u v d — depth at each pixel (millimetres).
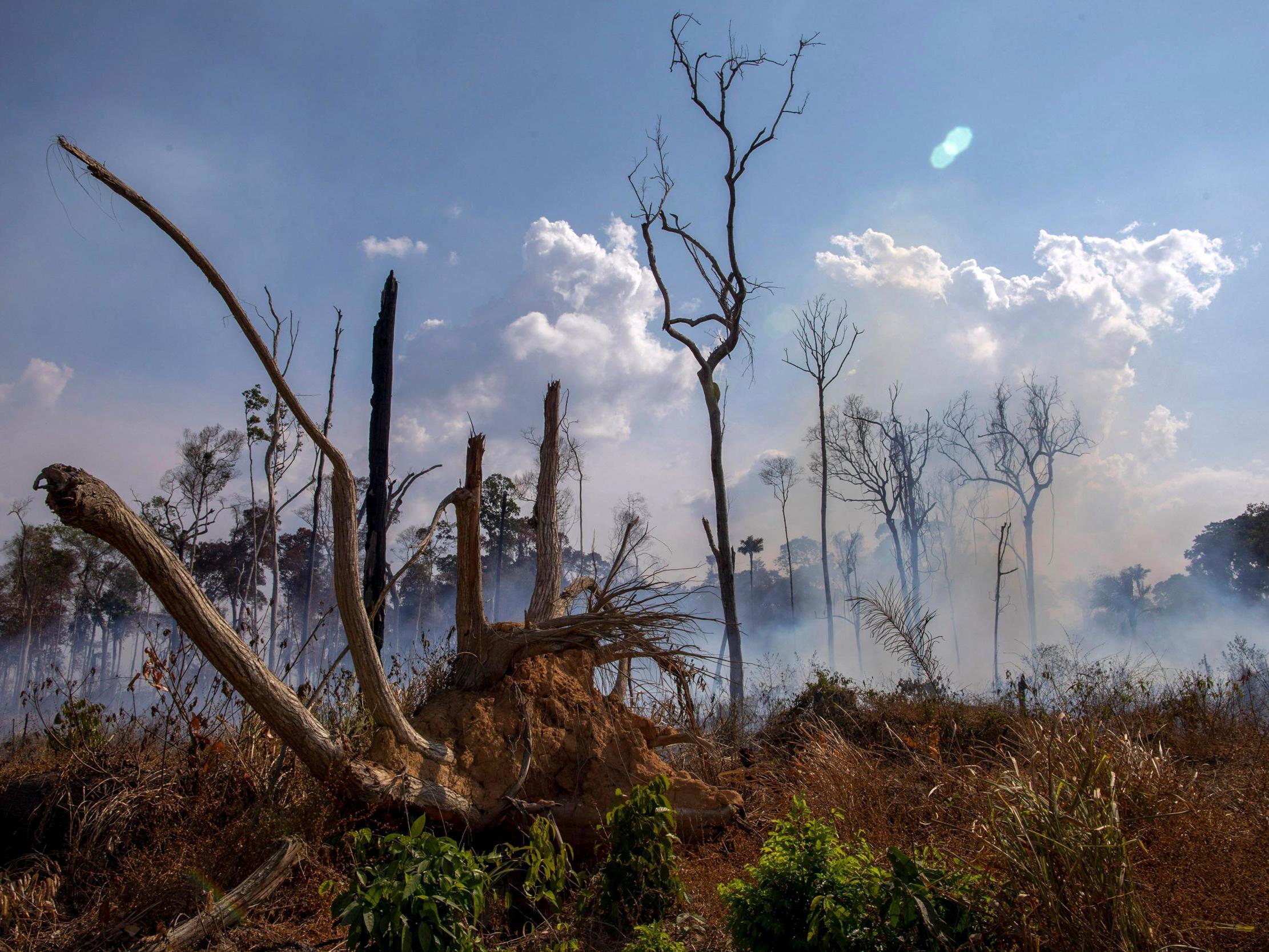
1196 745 8656
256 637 9250
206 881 4797
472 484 6742
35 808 5535
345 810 5355
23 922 4562
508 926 5238
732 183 19016
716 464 18125
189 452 27281
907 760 9070
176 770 5961
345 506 5516
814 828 4305
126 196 4418
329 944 4527
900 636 12539
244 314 4980
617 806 5328
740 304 18812
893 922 3865
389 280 11008
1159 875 4469
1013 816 4289
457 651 6797
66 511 4117
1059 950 3826
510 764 6078
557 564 8492
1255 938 3967
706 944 4668
